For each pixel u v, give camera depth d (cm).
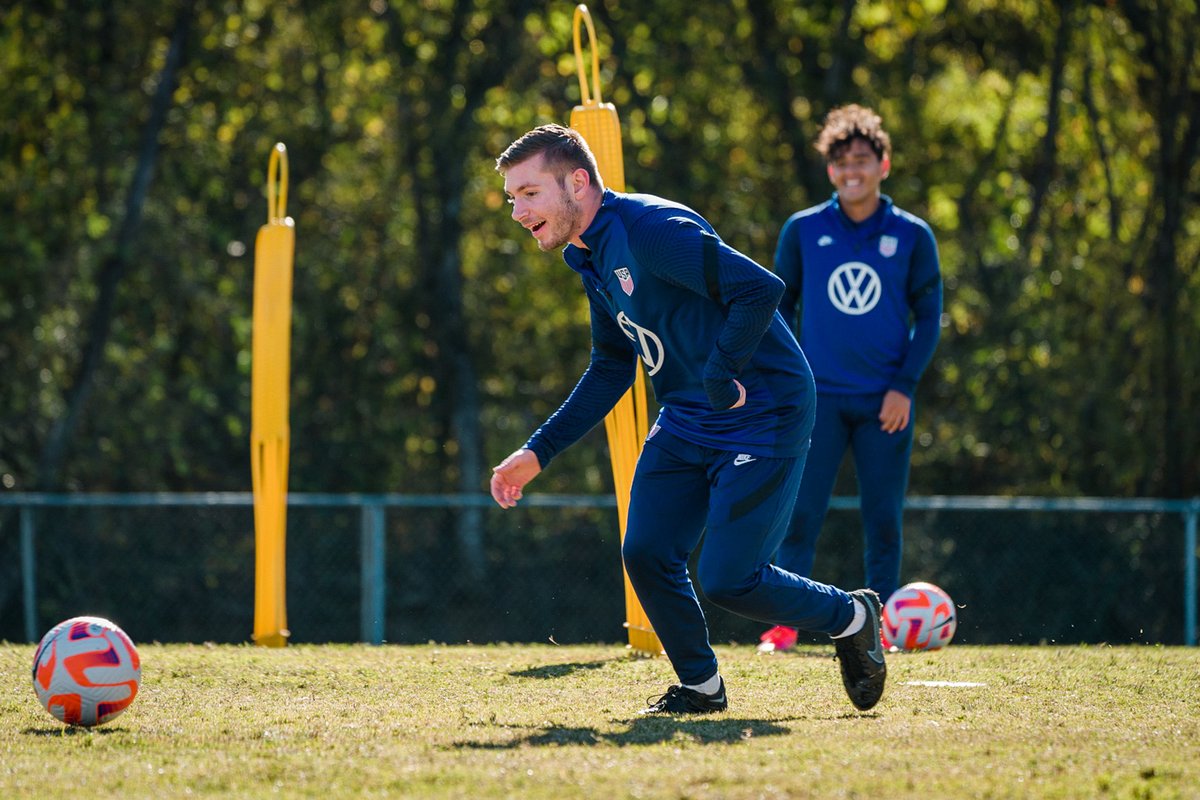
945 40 4406
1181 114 4019
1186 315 3962
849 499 2630
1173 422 3922
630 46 4275
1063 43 4191
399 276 4384
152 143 4066
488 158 4378
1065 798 777
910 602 1648
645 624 1576
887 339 1625
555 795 784
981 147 4462
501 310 4475
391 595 3569
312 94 4303
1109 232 4266
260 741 978
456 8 4306
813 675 1334
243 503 2612
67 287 3975
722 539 1024
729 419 1030
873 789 794
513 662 1466
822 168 4306
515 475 1113
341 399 4353
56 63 4038
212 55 4169
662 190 4259
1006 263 4159
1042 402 3994
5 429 3919
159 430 4072
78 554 3597
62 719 1045
